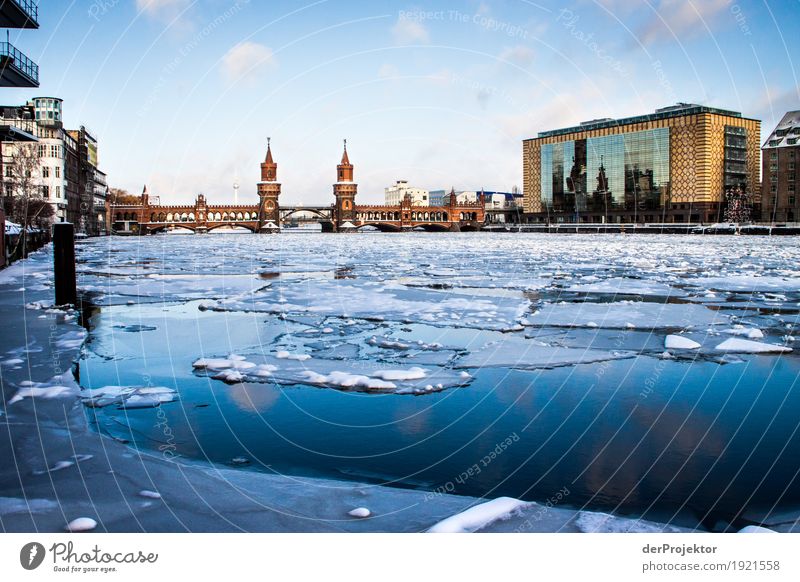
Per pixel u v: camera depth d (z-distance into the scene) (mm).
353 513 5852
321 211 181500
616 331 15398
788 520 6156
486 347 13703
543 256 44719
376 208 174375
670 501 6539
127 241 92812
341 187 171500
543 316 17500
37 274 28641
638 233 116812
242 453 7746
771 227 97875
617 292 22875
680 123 115438
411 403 9891
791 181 107125
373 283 26250
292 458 7586
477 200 170875
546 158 141375
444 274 30562
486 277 28922
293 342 14281
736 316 17516
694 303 20078
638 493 6738
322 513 5840
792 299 21047
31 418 8117
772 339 14516
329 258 44906
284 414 9281
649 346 13758
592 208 132625
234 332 15406
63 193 98812
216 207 174625
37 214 76250
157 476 6480
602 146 129000
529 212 148000
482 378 11289
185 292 23312
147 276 30500
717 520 6133
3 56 27953
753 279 27156
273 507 5934
